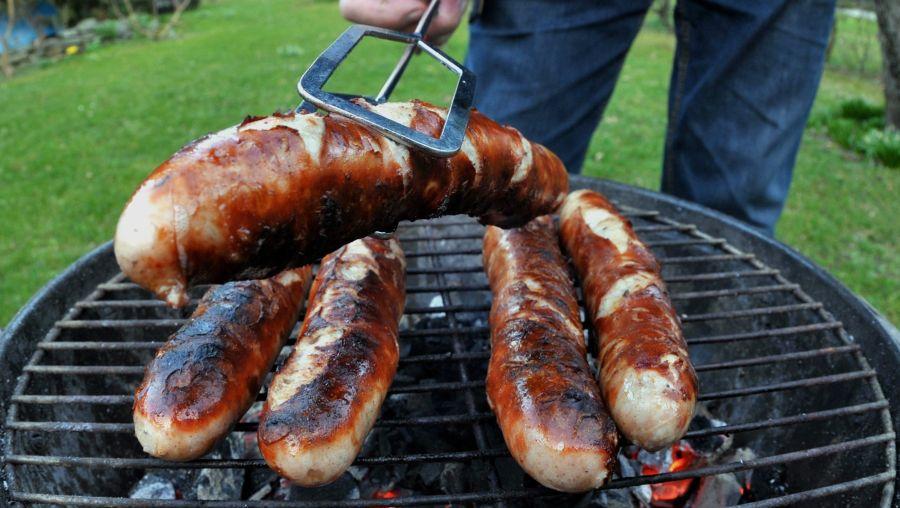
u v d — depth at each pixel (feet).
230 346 3.86
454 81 21.95
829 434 4.90
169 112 19.94
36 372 4.53
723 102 7.61
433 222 7.85
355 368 3.75
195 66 25.70
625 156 15.93
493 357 4.22
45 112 20.43
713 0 7.30
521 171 4.30
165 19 38.68
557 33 7.57
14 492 3.66
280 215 2.93
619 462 5.12
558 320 4.36
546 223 5.80
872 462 4.23
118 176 15.28
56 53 30.50
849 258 11.54
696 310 6.81
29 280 11.01
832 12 7.18
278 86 22.25
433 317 7.02
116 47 31.14
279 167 2.90
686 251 6.93
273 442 3.28
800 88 7.39
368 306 4.34
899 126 16.56
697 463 5.38
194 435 3.41
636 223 7.36
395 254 5.24
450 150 3.26
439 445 5.14
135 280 2.66
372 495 4.91
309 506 3.53
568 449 3.28
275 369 5.49
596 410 3.47
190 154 2.78
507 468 4.71
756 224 8.38
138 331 5.93
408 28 5.78
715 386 6.46
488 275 5.59
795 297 5.72
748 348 6.21
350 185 3.17
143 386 3.59
